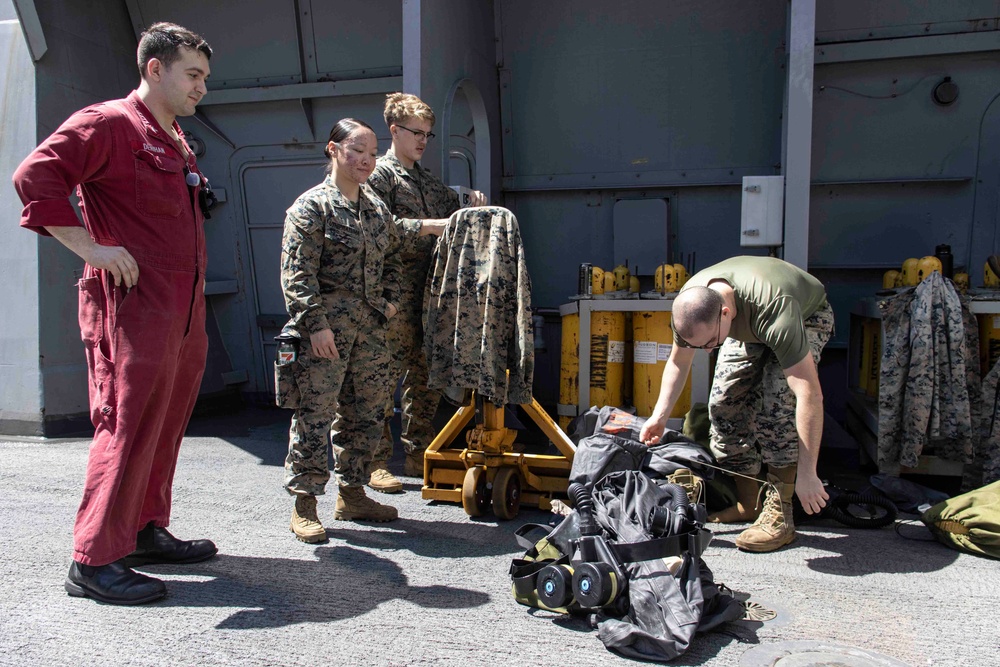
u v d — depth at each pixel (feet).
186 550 8.81
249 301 19.30
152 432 7.76
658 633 6.68
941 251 12.51
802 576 8.63
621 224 16.67
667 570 7.10
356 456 10.27
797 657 6.69
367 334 9.92
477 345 10.43
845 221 15.55
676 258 16.76
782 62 15.21
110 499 7.53
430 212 11.90
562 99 16.71
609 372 13.17
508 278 10.46
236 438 15.70
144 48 7.66
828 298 15.89
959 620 7.48
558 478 11.21
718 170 16.10
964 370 11.10
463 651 6.74
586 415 12.38
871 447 12.37
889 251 15.40
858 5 14.67
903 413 11.43
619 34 16.03
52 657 6.49
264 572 8.58
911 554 9.39
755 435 10.03
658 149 16.39
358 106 17.75
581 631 7.18
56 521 10.11
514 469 10.85
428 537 9.92
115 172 7.39
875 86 15.01
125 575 7.66
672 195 16.61
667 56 15.89
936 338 11.13
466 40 14.94
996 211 14.73
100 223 7.53
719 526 10.50
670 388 9.30
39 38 15.02
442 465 11.59
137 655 6.56
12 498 11.10
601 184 16.81
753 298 8.54
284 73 18.02
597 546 7.34
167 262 7.76
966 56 14.47
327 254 9.45
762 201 11.89
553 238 17.52
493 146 16.92
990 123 14.57
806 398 7.96
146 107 7.77
